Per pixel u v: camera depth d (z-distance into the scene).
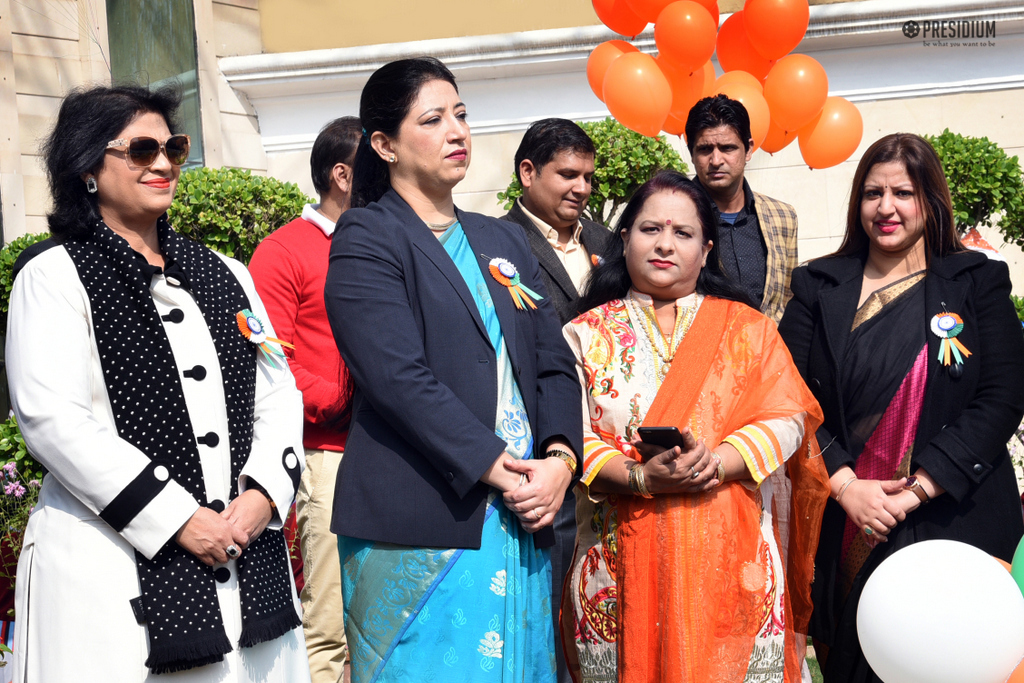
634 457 2.83
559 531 3.31
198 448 2.31
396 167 2.67
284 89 7.39
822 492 2.93
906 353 3.09
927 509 3.01
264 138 7.55
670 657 2.64
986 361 3.06
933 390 3.04
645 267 2.92
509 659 2.42
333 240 2.62
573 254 4.09
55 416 2.14
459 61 7.02
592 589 2.86
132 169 2.33
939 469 2.94
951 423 3.04
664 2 4.88
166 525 2.16
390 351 2.40
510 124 7.13
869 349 3.14
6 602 4.28
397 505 2.41
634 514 2.75
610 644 2.81
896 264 3.25
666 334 2.95
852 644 3.06
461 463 2.34
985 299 3.12
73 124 2.33
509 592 2.44
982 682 2.51
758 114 4.55
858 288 3.26
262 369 2.56
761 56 5.14
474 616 2.39
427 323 2.50
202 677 2.21
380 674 2.42
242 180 5.66
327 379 3.59
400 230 2.56
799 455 2.94
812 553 2.93
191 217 5.45
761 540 2.78
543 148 3.96
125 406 2.25
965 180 5.30
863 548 3.07
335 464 3.54
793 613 2.98
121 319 2.28
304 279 3.62
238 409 2.42
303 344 3.61
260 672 2.33
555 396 2.65
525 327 2.67
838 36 6.57
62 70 6.35
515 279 2.68
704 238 2.99
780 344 2.92
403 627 2.40
